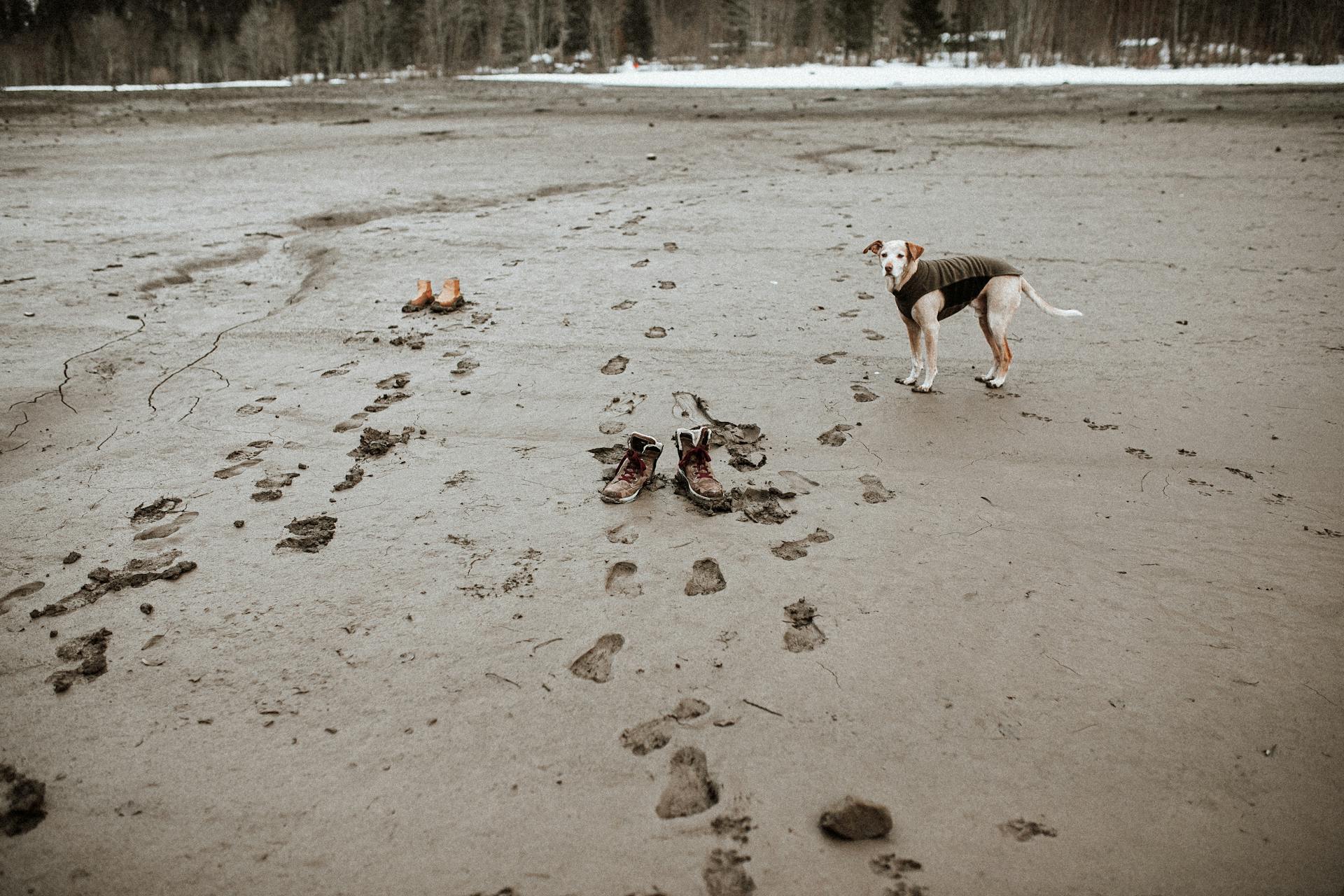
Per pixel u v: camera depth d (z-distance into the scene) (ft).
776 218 28.71
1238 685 8.02
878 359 16.93
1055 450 13.15
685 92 85.87
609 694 7.95
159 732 7.55
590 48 180.14
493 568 10.01
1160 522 11.05
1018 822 6.53
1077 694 7.92
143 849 6.39
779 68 143.54
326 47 177.78
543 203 31.89
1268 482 12.07
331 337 18.08
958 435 13.62
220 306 20.42
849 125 55.47
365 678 8.20
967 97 73.92
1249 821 6.53
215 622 9.05
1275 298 20.12
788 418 14.32
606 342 17.74
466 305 20.08
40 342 17.60
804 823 6.52
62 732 7.56
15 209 30.27
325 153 45.44
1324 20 131.54
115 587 9.65
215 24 191.72
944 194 32.60
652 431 13.82
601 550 10.41
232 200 32.42
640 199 32.19
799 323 18.88
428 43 176.24
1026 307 20.08
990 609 9.21
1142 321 18.94
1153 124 52.47
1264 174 35.35
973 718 7.62
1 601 9.43
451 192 33.91
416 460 12.84
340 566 10.08
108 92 97.35
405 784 6.95
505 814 6.64
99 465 12.66
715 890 5.95
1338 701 7.78
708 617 9.09
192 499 11.69
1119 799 6.74
